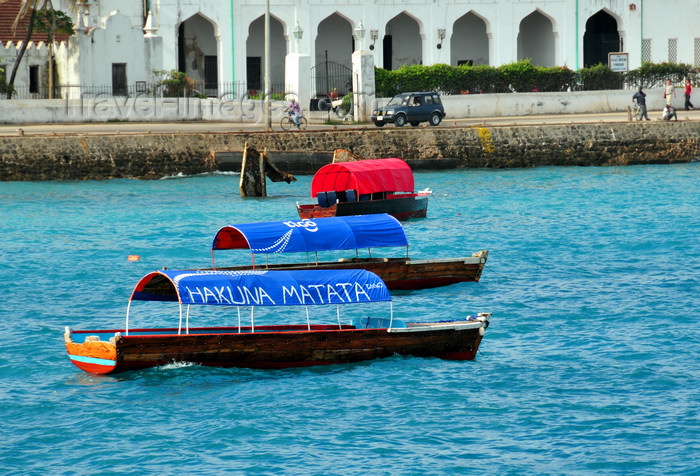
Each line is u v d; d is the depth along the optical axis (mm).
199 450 58375
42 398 65812
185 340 69000
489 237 119688
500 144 180375
